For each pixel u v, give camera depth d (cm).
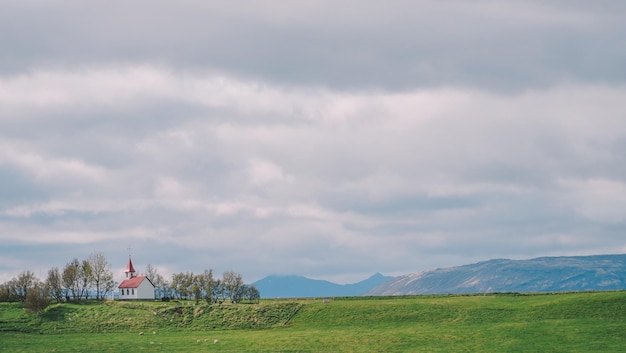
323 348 12038
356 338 12888
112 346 12675
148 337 14088
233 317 16462
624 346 10950
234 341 13138
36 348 12494
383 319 15400
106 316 16400
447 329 13512
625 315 13788
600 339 11569
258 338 13425
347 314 16012
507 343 11656
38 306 16450
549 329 12625
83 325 15725
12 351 12144
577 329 12438
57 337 14188
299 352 11725
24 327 15438
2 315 16412
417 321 14988
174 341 13325
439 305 16150
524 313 14750
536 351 10912
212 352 11806
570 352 10669
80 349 12344
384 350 11631
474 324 14150
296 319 16175
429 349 11512
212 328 15750
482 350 11219
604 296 15250
